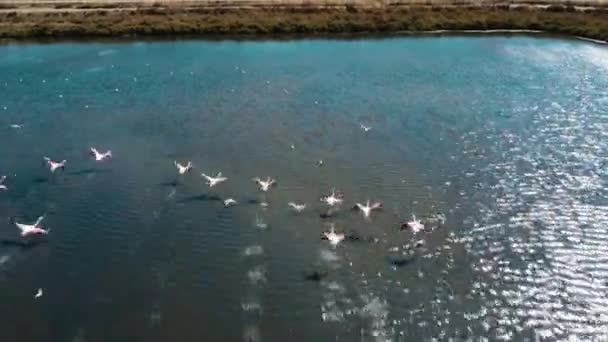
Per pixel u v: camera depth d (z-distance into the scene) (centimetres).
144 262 4691
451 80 8094
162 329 4094
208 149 6247
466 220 5203
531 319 4197
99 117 6912
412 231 5019
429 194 5550
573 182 5772
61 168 5853
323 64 8638
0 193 5469
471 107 7275
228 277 4541
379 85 7900
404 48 9356
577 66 8619
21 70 8250
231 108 7169
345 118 6950
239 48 9275
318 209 5284
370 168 5941
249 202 5369
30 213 5219
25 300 4328
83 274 4578
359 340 4019
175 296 4375
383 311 4247
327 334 4062
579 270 4644
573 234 5041
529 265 4688
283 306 4284
